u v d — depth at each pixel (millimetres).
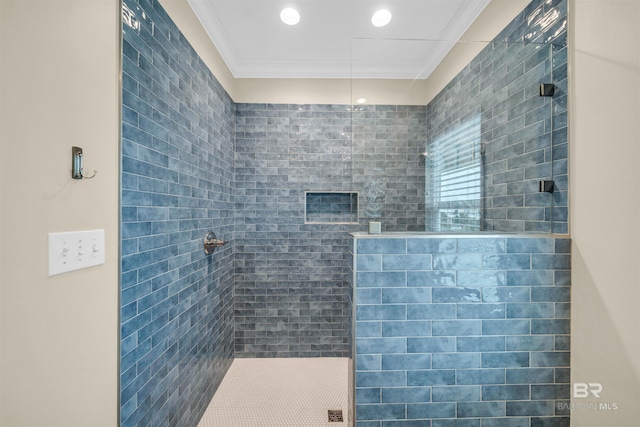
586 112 1079
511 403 1170
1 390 619
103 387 896
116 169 945
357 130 1471
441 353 1171
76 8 789
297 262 2387
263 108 2375
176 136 1357
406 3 1648
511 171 1326
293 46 2090
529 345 1173
